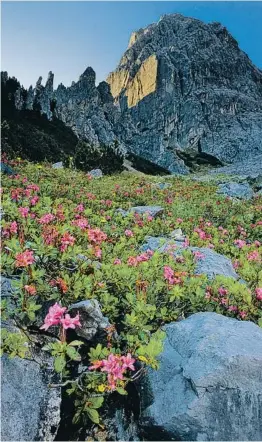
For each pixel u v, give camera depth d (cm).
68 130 11906
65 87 19088
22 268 575
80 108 16600
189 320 534
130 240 906
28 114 10756
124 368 434
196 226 1236
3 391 409
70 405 466
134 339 485
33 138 8294
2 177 1580
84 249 712
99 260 702
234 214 1616
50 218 767
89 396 446
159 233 1121
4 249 615
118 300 565
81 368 488
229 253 1023
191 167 19875
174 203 1664
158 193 1923
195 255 792
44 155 7556
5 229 686
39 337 484
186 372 445
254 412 429
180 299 603
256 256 885
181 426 423
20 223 793
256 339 488
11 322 477
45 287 513
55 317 438
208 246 993
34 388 432
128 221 1130
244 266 829
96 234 701
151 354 454
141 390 463
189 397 430
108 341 503
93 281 559
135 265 667
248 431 423
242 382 434
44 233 671
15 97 10681
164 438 434
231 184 2412
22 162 2439
